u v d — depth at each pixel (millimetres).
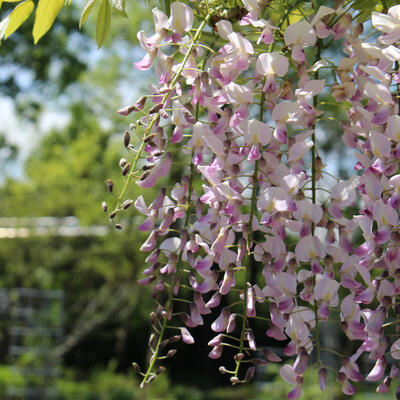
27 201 6844
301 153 879
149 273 906
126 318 8172
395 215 863
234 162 887
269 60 883
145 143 890
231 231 895
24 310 6242
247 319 877
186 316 893
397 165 875
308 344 885
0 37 987
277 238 870
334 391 3691
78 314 7910
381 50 883
